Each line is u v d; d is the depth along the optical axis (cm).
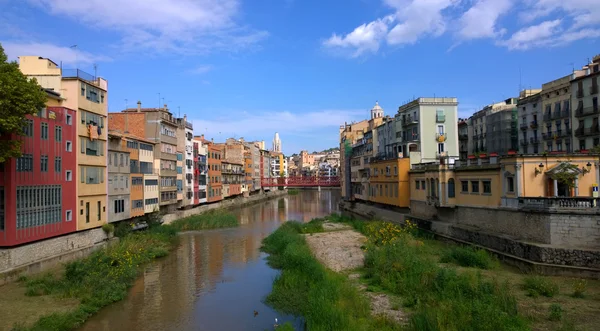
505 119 7381
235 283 3256
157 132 6169
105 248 3903
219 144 12450
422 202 5266
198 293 3005
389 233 4194
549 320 2053
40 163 3278
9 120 2595
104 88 4328
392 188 6225
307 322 2295
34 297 2662
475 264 3198
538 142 6456
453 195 4528
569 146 5797
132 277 3319
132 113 6212
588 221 2895
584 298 2362
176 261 4009
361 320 2152
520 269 3069
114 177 4538
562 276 2797
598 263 2734
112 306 2711
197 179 7862
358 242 4581
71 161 3706
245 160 12588
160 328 2358
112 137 4541
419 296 2470
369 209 7444
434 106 6384
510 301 2180
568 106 5828
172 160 6688
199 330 2333
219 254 4331
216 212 8069
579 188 3403
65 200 3603
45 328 2141
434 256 3569
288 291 2884
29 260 3139
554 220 2986
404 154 6750
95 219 4106
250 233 5753
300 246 4091
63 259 3472
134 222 5153
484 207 3906
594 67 5734
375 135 8294
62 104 3731
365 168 7919
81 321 2395
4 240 2948
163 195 6206
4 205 2947
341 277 3019
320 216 8156
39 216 3256
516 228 3416
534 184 3419
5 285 2850
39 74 3781
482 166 3947
